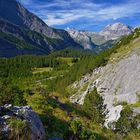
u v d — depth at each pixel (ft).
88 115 110.42
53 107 90.38
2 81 82.79
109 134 94.22
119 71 456.86
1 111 55.72
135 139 112.06
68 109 98.73
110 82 445.37
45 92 94.89
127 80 421.18
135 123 155.63
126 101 355.77
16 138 49.65
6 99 79.10
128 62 463.83
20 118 55.36
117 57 537.65
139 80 401.29
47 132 67.36
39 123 60.23
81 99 467.52
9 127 50.52
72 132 70.18
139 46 515.09
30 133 51.96
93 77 535.60
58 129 73.20
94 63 590.55
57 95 112.57
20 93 82.84
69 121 79.20
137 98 352.08
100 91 441.27
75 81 593.42
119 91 411.95
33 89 99.25
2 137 48.49
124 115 166.61
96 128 93.61
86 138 70.69
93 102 176.86
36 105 83.30
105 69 514.27
